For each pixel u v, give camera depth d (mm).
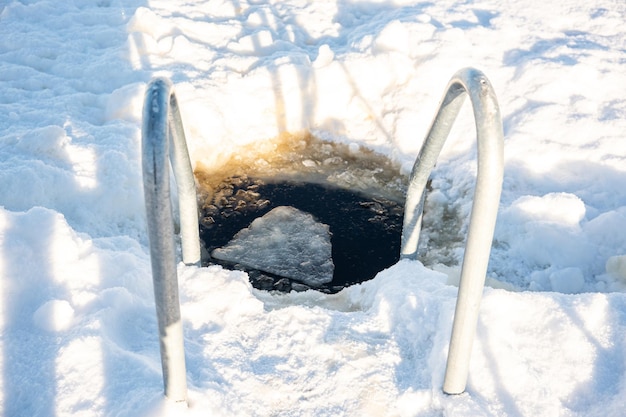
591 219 2854
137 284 2064
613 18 4277
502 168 1400
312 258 2834
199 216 3057
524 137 3314
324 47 3949
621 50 3947
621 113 3418
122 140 3049
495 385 1717
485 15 4379
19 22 4234
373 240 2961
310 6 4602
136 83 3469
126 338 1855
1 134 3057
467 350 1592
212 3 4559
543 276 2604
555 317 1930
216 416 1601
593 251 2703
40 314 1811
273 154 3523
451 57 3865
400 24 3994
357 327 1962
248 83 3703
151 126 1312
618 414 1664
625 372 1778
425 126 3531
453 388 1660
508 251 2771
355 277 2744
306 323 1964
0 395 1623
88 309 1878
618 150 3203
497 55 3930
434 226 2988
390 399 1735
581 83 3602
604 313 1938
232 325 1947
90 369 1676
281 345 1888
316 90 3756
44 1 4426
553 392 1743
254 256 2832
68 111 3318
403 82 3807
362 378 1785
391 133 3588
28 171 2654
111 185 2781
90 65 3764
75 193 2711
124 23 4262
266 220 3055
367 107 3734
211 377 1726
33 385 1643
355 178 3373
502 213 2902
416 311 1958
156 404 1547
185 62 3846
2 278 1903
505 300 1966
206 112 3414
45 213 2121
